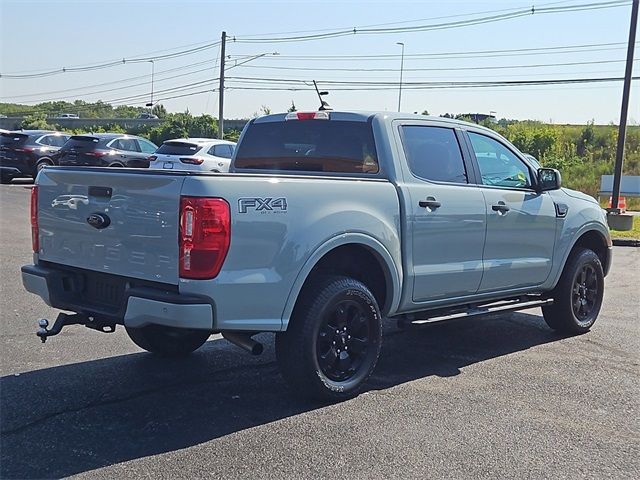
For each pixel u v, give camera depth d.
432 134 5.95
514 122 53.62
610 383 5.66
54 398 4.93
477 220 5.98
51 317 7.12
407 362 6.15
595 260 7.36
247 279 4.37
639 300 9.31
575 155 44.44
